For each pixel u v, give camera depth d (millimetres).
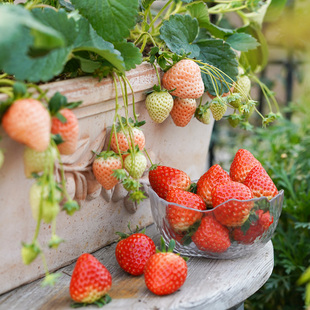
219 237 712
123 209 791
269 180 746
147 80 747
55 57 626
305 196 1045
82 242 748
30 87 630
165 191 761
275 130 1229
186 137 863
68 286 699
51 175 590
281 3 951
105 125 722
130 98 739
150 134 798
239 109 805
